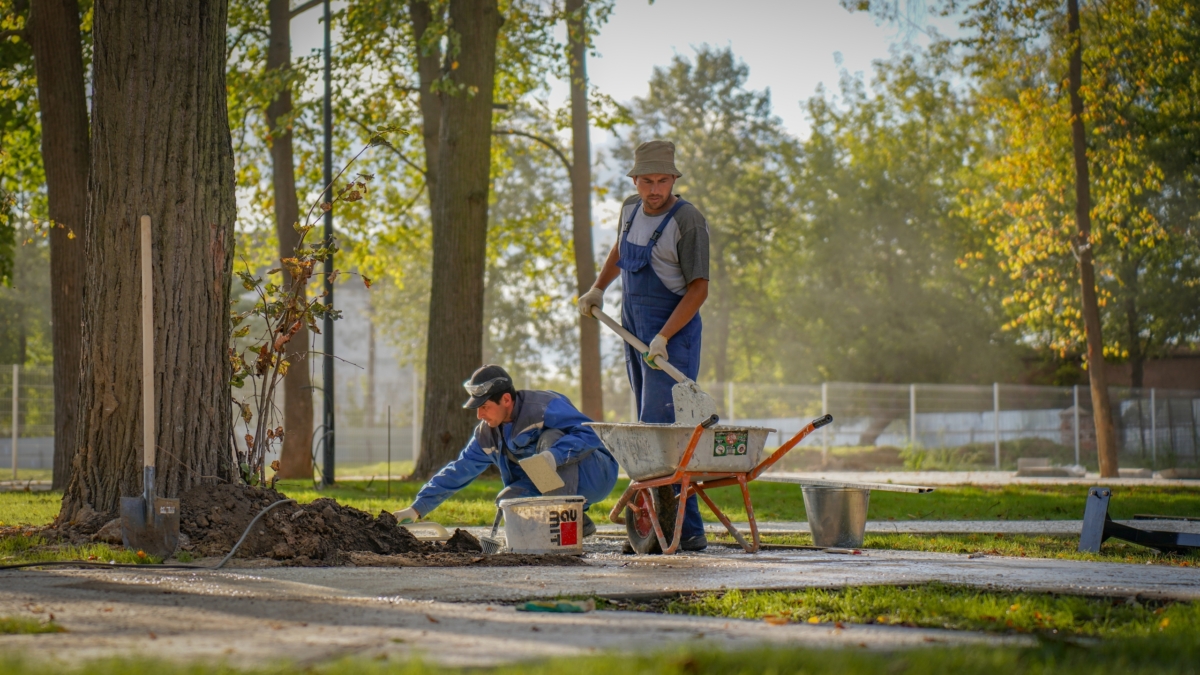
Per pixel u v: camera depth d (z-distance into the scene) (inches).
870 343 2172.7
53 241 644.7
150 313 265.3
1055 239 1240.2
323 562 248.7
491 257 1246.3
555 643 140.4
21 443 962.7
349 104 1003.9
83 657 126.3
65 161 637.3
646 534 306.8
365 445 1320.1
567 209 1215.6
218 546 261.0
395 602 178.9
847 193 2224.4
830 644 145.6
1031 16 1116.5
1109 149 1245.1
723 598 197.2
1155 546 325.1
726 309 2449.6
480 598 186.7
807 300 2249.0
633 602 195.5
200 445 295.3
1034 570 245.9
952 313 2150.6
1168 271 1557.6
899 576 228.2
